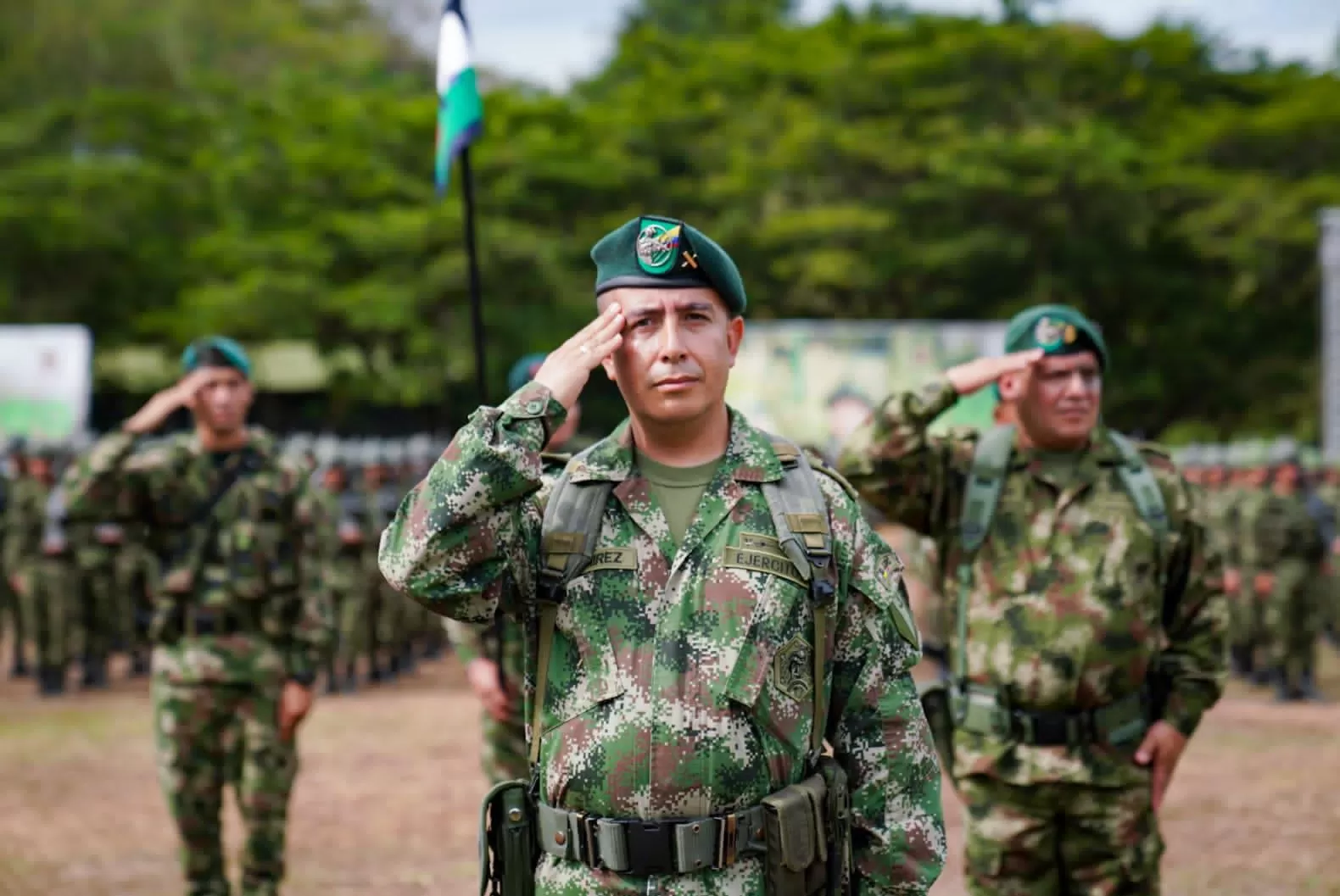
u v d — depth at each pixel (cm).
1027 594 460
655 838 273
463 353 3366
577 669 282
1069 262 3597
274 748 596
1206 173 3638
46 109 3841
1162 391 3678
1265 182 3666
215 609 589
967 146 3459
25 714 1276
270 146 3797
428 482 274
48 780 977
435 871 734
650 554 284
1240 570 1449
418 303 3416
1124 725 455
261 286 3359
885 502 477
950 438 489
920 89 3731
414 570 271
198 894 595
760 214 3603
